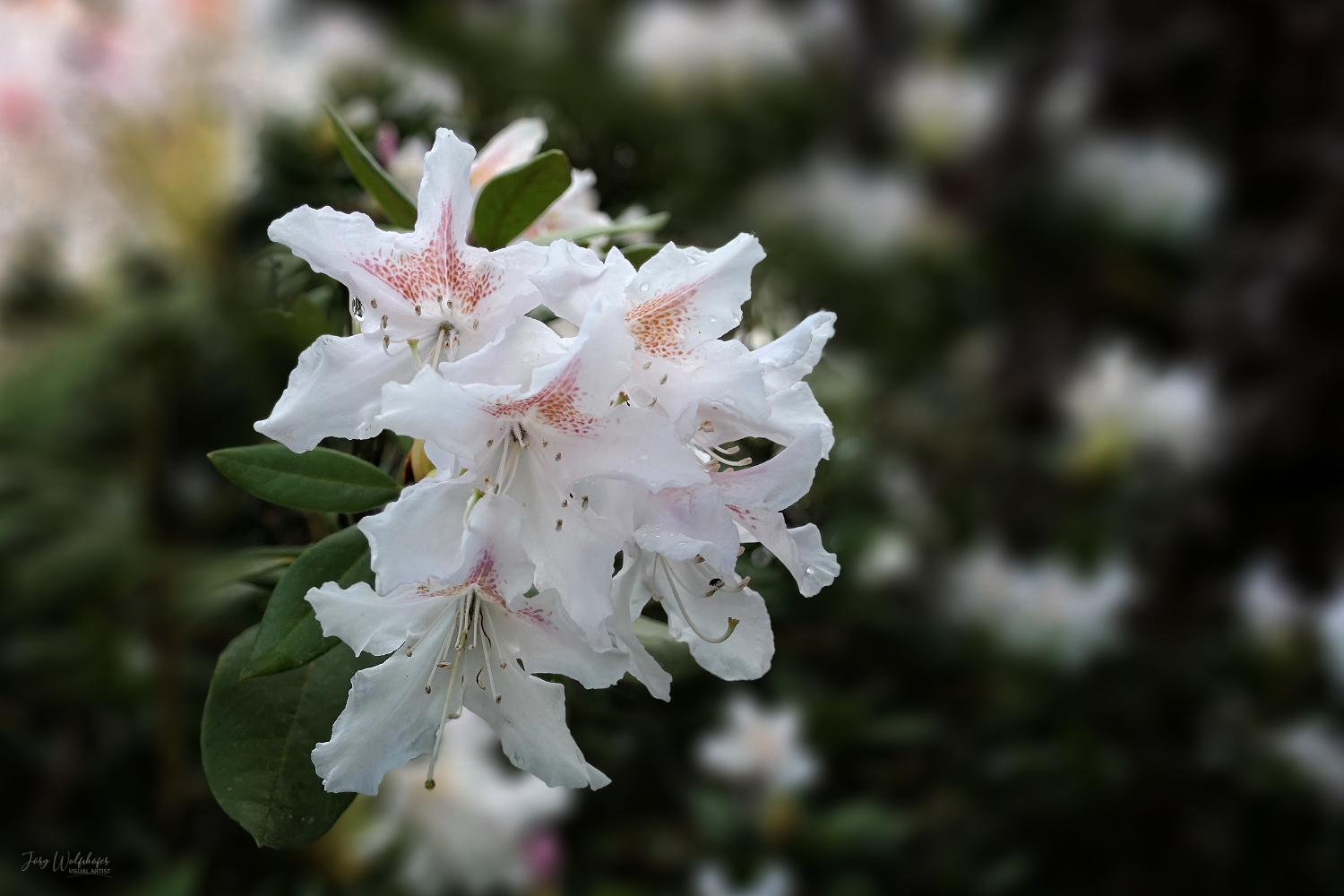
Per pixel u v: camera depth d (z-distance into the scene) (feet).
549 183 1.80
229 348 2.00
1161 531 4.00
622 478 1.61
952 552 3.75
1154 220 4.62
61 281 1.88
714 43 3.80
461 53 3.01
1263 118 5.14
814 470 1.69
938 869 3.30
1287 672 3.41
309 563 1.71
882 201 4.07
